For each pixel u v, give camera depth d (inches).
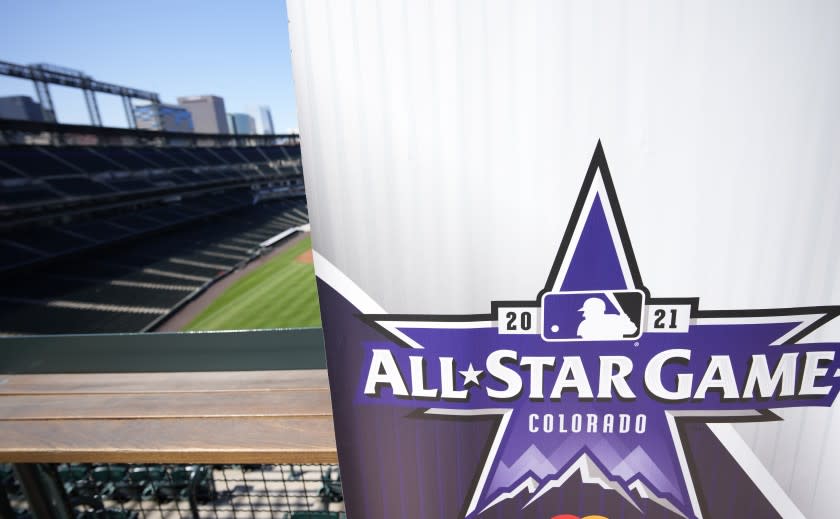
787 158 19.9
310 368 47.8
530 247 22.0
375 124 21.1
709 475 25.3
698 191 20.5
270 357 48.0
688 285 21.9
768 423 24.1
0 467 81.5
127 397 44.2
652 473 25.5
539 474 26.1
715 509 25.9
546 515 27.0
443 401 25.1
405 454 26.4
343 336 24.7
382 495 27.5
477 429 25.5
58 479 43.4
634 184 20.7
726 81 19.2
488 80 20.1
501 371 24.3
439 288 23.1
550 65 19.7
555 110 20.1
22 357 49.3
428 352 24.3
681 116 19.7
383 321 24.1
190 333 47.8
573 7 19.0
